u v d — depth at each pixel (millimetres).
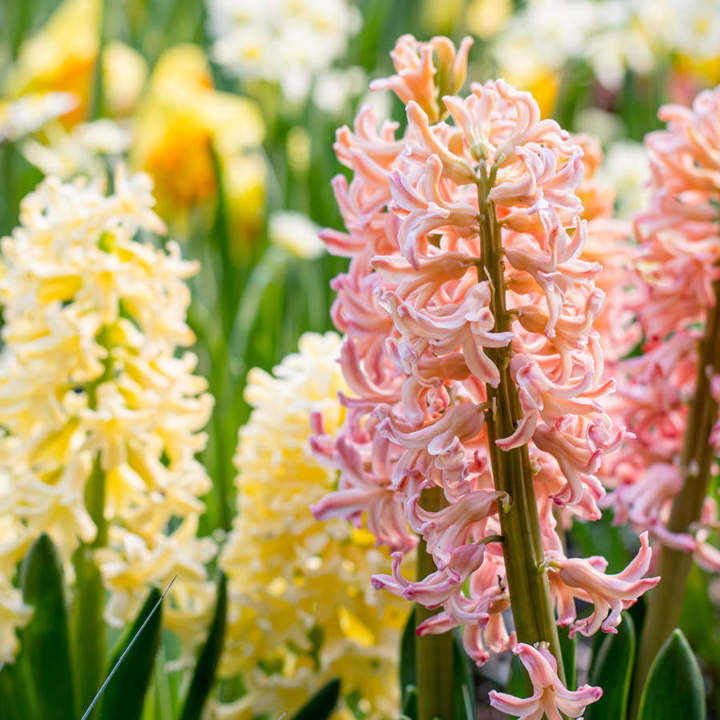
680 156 1034
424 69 971
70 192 1051
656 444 1062
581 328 921
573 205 922
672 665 979
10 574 1044
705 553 1044
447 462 926
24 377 1041
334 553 1058
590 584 933
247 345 1373
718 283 1038
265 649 1077
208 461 1292
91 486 1049
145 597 1052
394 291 926
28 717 1037
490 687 1273
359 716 1119
